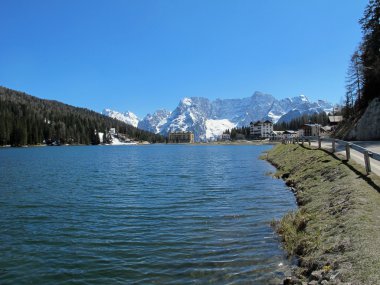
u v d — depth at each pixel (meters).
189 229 17.66
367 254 10.45
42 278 11.84
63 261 13.38
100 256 13.89
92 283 11.42
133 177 42.06
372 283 8.88
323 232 13.86
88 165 62.91
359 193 16.62
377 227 12.38
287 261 12.82
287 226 16.27
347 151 26.41
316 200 19.66
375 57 76.06
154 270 12.41
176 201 25.47
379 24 72.62
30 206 24.03
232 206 23.09
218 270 12.23
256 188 30.33
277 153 64.62
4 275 12.09
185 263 12.98
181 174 44.75
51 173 47.66
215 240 15.67
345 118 96.62
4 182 37.34
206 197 26.86
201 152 115.75
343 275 9.73
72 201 25.89
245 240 15.54
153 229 17.78
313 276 10.45
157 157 89.19
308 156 36.81
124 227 18.27
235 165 56.78
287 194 26.38
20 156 96.44
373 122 65.44
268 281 11.16
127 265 12.91
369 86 76.69
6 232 17.42
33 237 16.55
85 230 17.73
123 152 127.12
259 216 19.98
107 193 29.61
